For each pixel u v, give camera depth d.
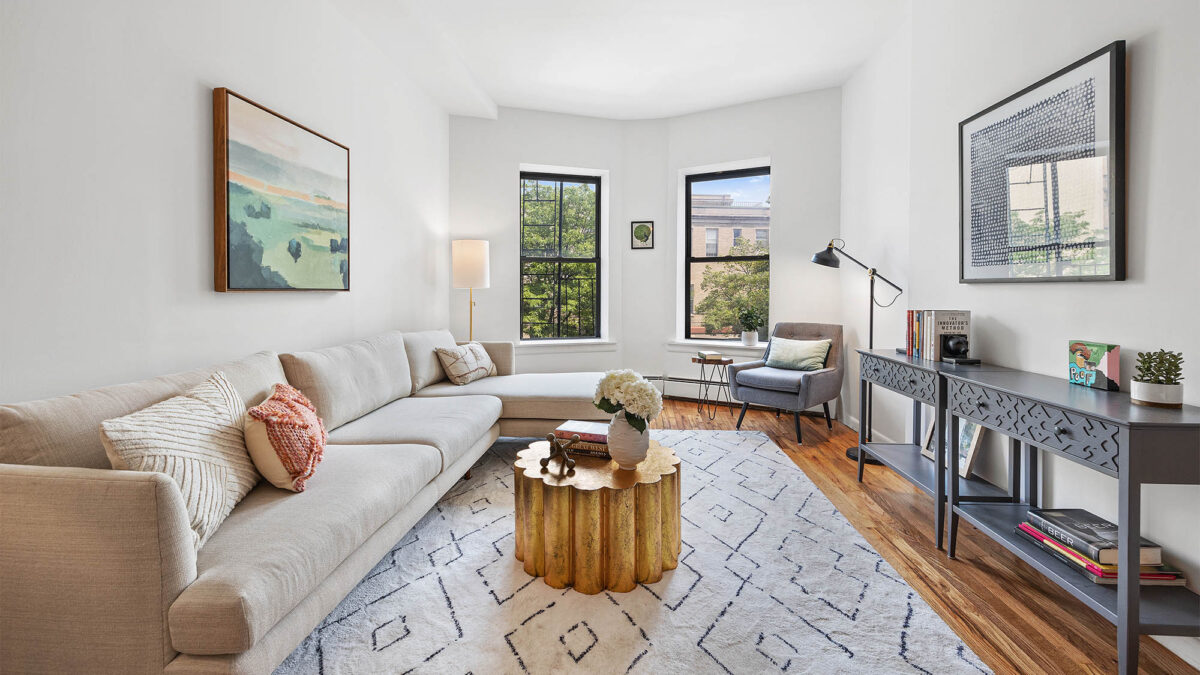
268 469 1.66
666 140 5.23
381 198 3.61
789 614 1.74
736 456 3.48
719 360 4.37
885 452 2.82
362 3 3.01
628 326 5.39
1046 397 1.63
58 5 1.58
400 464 1.98
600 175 5.44
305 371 2.31
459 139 4.80
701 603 1.80
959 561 2.11
